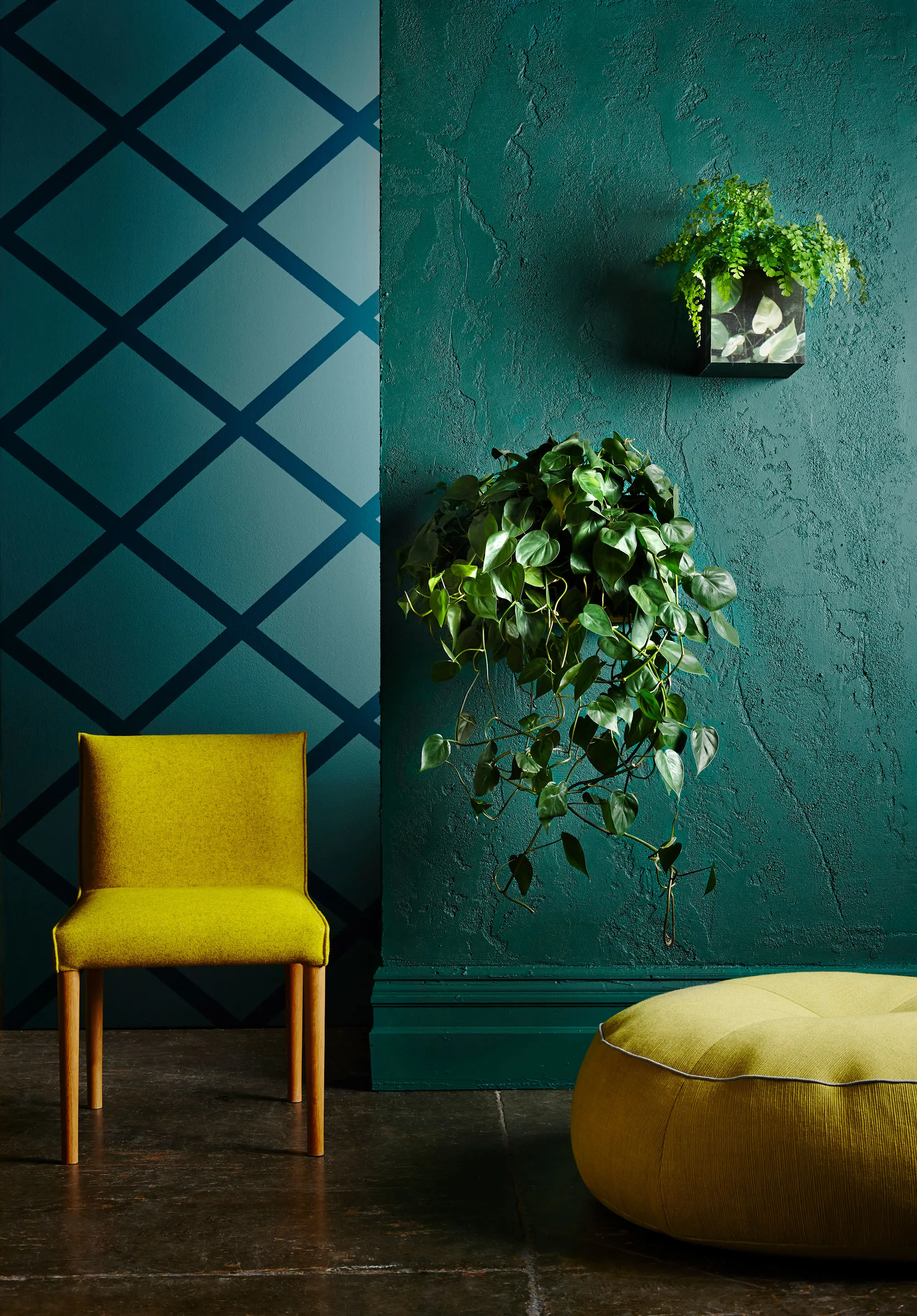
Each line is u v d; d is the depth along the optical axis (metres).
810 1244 1.30
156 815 1.95
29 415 2.48
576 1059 1.99
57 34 2.49
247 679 2.52
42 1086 2.05
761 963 2.05
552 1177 1.61
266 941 1.68
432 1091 1.99
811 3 2.07
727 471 2.06
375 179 2.53
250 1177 1.61
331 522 2.53
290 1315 1.24
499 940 2.04
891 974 2.04
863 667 2.07
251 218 2.51
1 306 2.48
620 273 2.06
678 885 2.05
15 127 2.48
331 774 2.53
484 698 2.04
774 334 1.95
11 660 2.48
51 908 2.47
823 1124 1.29
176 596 2.51
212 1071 2.13
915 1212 1.26
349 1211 1.50
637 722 1.72
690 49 2.07
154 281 2.50
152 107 2.50
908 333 2.07
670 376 2.06
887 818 2.06
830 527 2.07
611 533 1.64
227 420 2.51
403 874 2.03
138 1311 1.25
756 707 2.06
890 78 2.08
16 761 2.47
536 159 2.06
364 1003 2.51
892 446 2.07
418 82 2.05
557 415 2.05
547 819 1.71
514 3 2.06
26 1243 1.41
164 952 1.67
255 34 2.51
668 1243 1.41
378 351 2.54
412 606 1.88
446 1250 1.39
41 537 2.48
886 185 2.07
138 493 2.50
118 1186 1.58
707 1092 1.35
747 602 2.06
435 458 2.05
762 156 2.06
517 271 2.06
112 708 2.49
